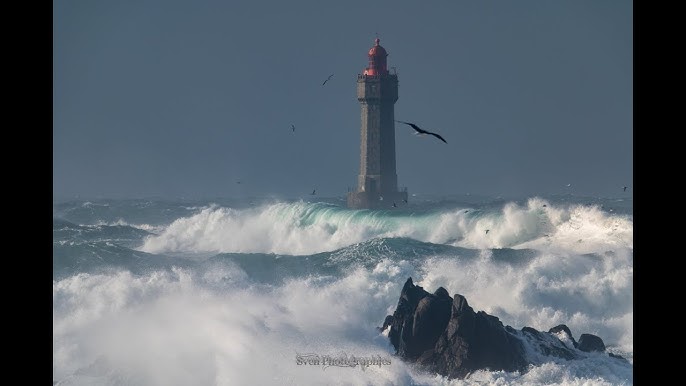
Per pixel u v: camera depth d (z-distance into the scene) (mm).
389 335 129500
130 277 178875
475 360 119500
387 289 185625
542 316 175250
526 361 120812
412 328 124875
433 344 123750
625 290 185000
